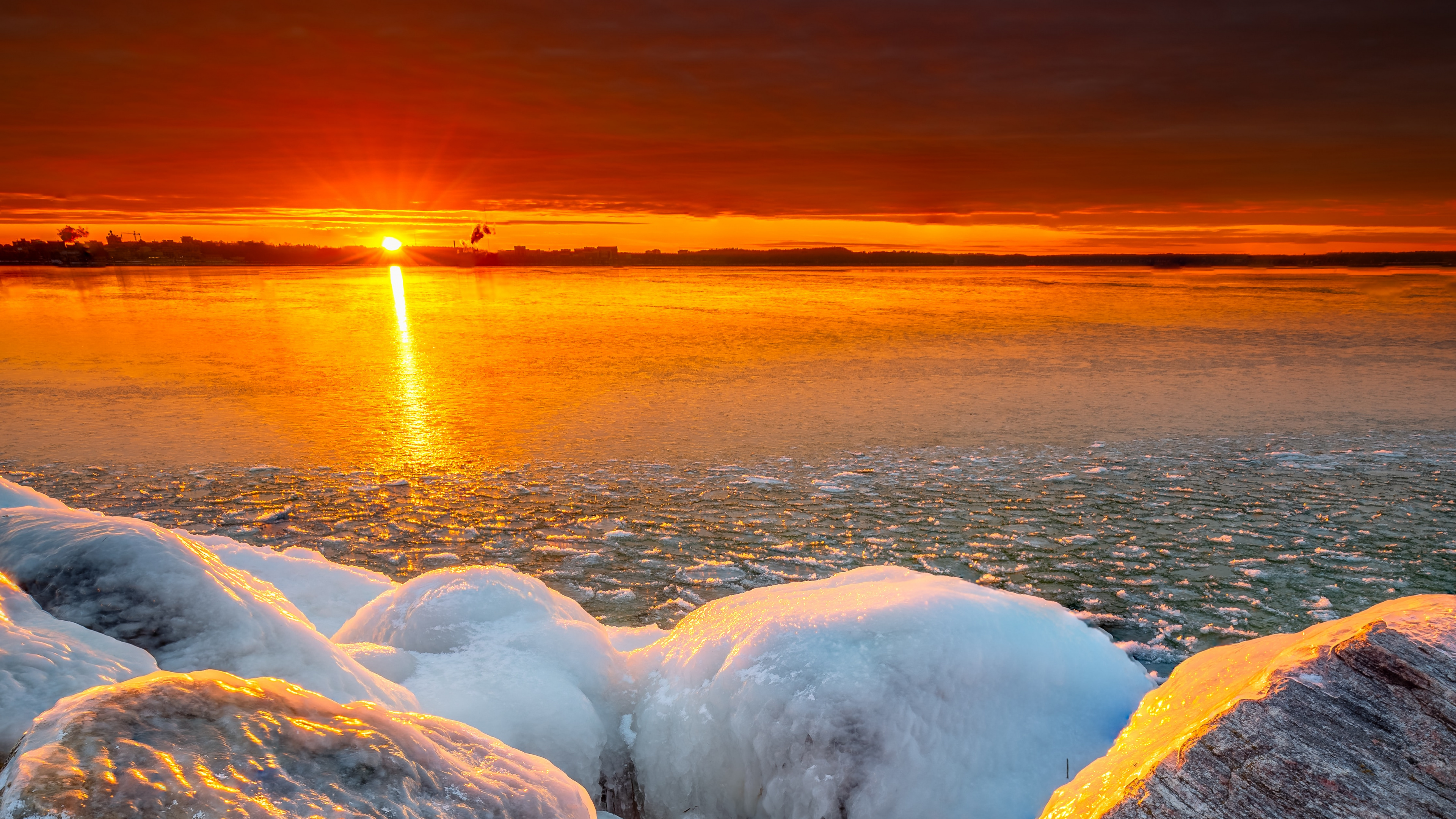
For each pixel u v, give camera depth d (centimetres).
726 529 888
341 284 7662
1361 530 858
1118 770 229
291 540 849
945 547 827
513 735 307
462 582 390
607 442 1324
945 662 310
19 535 253
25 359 2309
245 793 136
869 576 419
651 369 2181
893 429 1418
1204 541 830
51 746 130
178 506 964
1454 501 960
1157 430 1384
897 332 3181
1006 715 313
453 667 335
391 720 178
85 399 1692
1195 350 2527
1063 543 832
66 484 1051
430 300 5453
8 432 1363
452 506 974
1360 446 1250
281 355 2461
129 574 238
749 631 336
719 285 7725
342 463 1181
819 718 296
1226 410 1562
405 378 2019
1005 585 718
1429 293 5884
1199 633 616
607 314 4200
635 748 336
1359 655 201
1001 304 5025
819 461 1197
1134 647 588
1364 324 3406
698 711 324
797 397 1742
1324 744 189
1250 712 200
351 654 324
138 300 5100
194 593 241
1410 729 186
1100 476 1094
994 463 1172
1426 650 197
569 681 341
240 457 1212
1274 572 743
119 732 136
